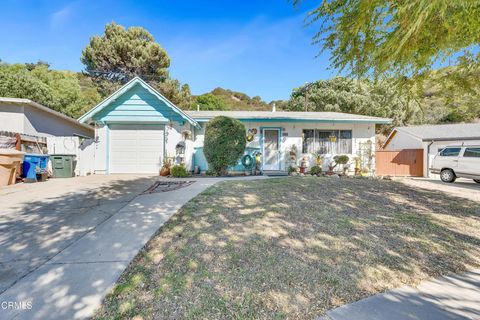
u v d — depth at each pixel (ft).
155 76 77.00
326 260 9.19
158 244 10.17
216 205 15.72
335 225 12.84
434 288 7.84
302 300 6.92
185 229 11.74
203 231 11.50
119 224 12.51
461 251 10.50
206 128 30.91
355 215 14.74
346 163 39.47
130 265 8.50
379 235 11.78
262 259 9.05
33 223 12.71
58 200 17.61
